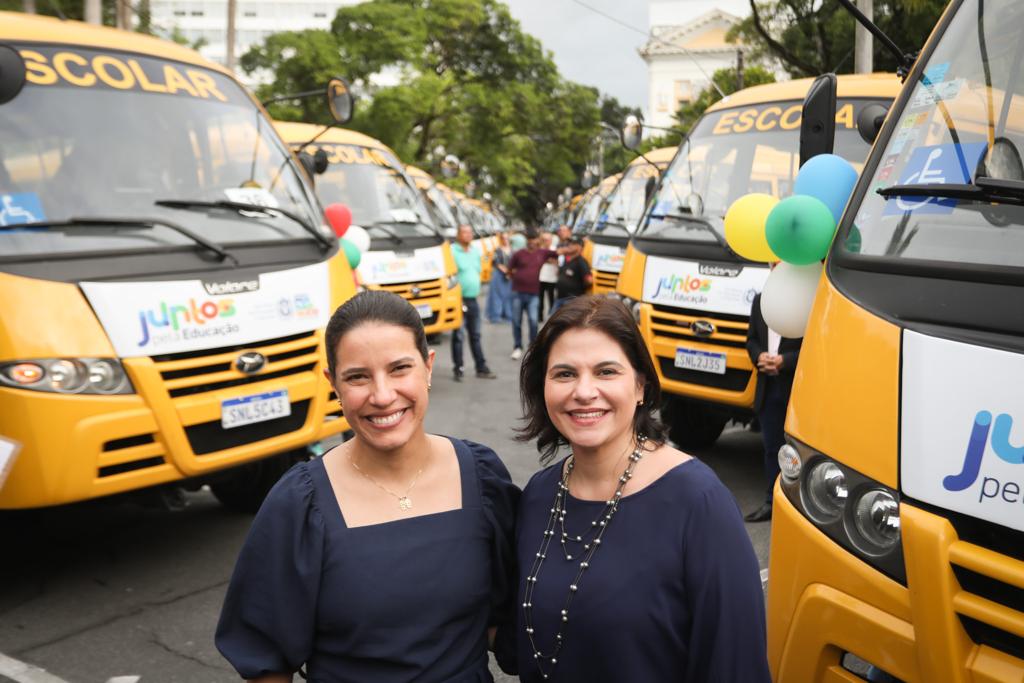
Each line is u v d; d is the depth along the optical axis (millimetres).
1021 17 3031
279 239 5340
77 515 5977
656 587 1906
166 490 4715
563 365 2033
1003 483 2203
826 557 2586
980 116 2953
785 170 6867
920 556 2299
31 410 4090
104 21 16906
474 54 41406
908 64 3658
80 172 4805
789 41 18953
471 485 2121
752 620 1871
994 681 2184
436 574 2012
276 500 2027
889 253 2799
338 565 1982
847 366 2656
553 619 1984
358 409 1995
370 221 11078
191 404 4551
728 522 1905
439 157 42438
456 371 11594
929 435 2352
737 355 6262
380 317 2012
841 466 2590
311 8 84812
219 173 5426
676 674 1923
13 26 5102
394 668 1990
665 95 60375
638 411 2094
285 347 4984
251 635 2041
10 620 4359
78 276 4367
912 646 2332
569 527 2029
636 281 6949
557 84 44625
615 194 14844
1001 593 2215
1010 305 2391
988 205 2717
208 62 6035
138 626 4281
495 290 20359
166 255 4719
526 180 47406
